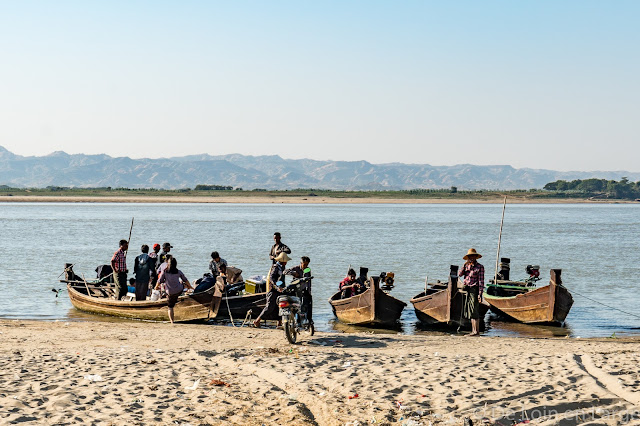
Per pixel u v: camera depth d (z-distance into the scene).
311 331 14.91
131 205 190.62
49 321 18.12
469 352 12.89
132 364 10.86
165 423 7.55
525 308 20.16
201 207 176.00
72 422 7.49
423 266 36.06
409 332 18.75
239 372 10.29
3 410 7.86
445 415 7.65
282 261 15.70
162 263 19.22
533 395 8.31
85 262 36.53
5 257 39.09
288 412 8.02
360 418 7.70
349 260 38.94
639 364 10.05
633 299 25.36
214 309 17.77
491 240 58.72
